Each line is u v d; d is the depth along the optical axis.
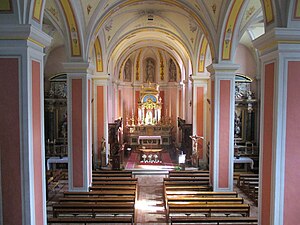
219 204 9.18
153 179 15.73
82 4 10.28
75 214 9.31
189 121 19.53
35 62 5.88
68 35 10.65
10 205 5.68
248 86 18.55
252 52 18.50
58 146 18.08
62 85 18.83
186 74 19.69
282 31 5.46
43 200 6.34
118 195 10.74
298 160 5.79
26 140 5.59
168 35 17.94
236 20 10.27
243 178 13.48
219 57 11.13
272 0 5.58
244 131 18.45
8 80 5.50
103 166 17.16
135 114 26.33
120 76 24.02
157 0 12.03
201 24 11.71
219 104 11.40
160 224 9.48
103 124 17.30
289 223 5.88
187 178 12.98
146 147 22.77
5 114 5.55
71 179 11.59
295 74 5.66
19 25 5.30
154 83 26.38
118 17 14.87
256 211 10.57
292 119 5.74
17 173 5.63
